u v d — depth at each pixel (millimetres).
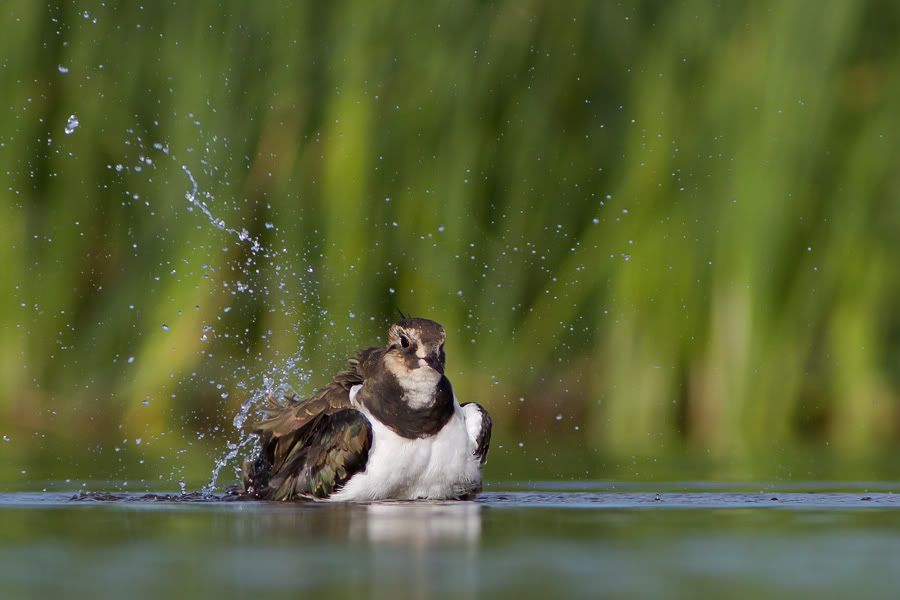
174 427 18156
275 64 17703
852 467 13766
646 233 17719
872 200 17578
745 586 5914
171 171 18000
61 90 18359
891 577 6172
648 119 17672
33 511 9414
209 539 7543
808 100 16859
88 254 18688
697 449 16328
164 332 18047
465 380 17906
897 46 17438
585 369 18609
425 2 17672
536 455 15586
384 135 17641
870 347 17844
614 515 9008
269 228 17094
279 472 10789
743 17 17297
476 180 17969
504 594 5676
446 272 17719
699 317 17594
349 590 5773
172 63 17953
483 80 17859
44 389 18797
